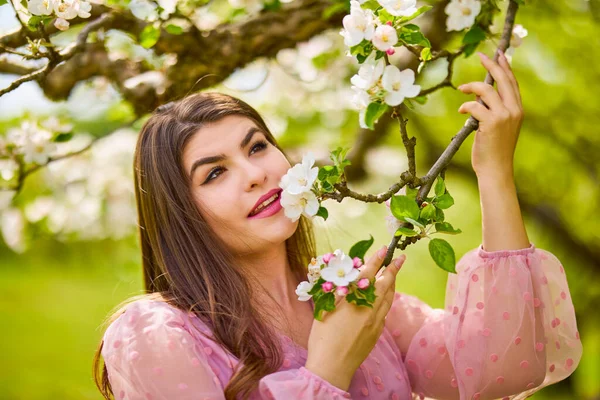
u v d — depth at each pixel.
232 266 1.56
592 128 3.85
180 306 1.54
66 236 3.03
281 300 1.65
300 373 1.37
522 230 1.62
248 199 1.54
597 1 3.18
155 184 1.62
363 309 1.41
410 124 3.97
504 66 1.63
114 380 1.47
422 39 1.35
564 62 3.64
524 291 1.58
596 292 4.42
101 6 1.86
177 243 1.59
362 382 1.59
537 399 5.85
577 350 1.66
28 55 1.65
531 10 3.23
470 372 1.61
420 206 1.35
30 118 2.31
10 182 2.12
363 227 3.98
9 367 7.59
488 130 1.57
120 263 3.09
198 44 2.00
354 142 3.03
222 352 1.48
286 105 3.52
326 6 2.06
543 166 4.22
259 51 2.06
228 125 1.58
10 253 9.73
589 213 4.25
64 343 8.23
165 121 1.63
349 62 2.94
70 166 2.88
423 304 1.89
